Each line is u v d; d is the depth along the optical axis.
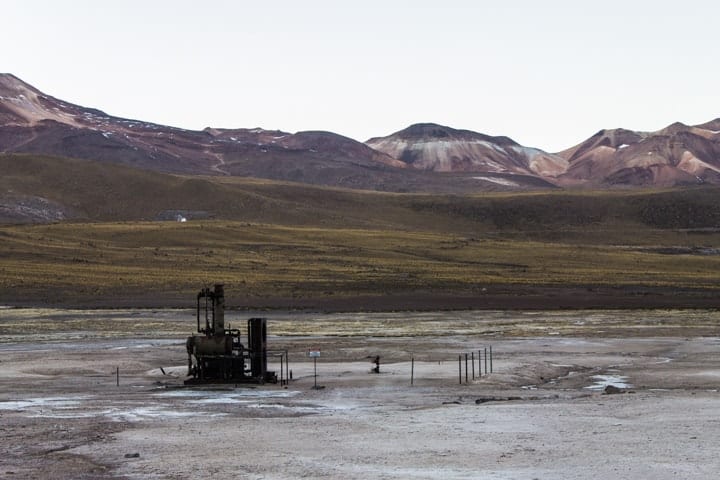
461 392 50.06
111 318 108.19
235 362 54.78
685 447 31.97
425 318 107.81
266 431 36.97
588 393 49.12
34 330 93.81
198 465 30.36
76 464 30.69
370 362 65.06
